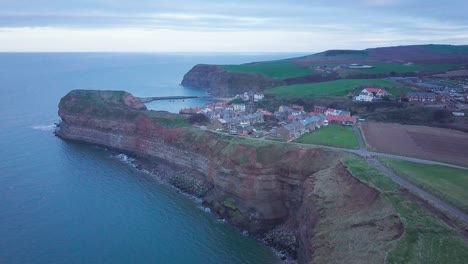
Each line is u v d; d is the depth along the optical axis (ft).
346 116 431.43
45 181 348.38
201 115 447.42
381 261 158.20
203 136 368.07
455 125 404.36
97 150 458.91
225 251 246.06
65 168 386.93
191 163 369.09
